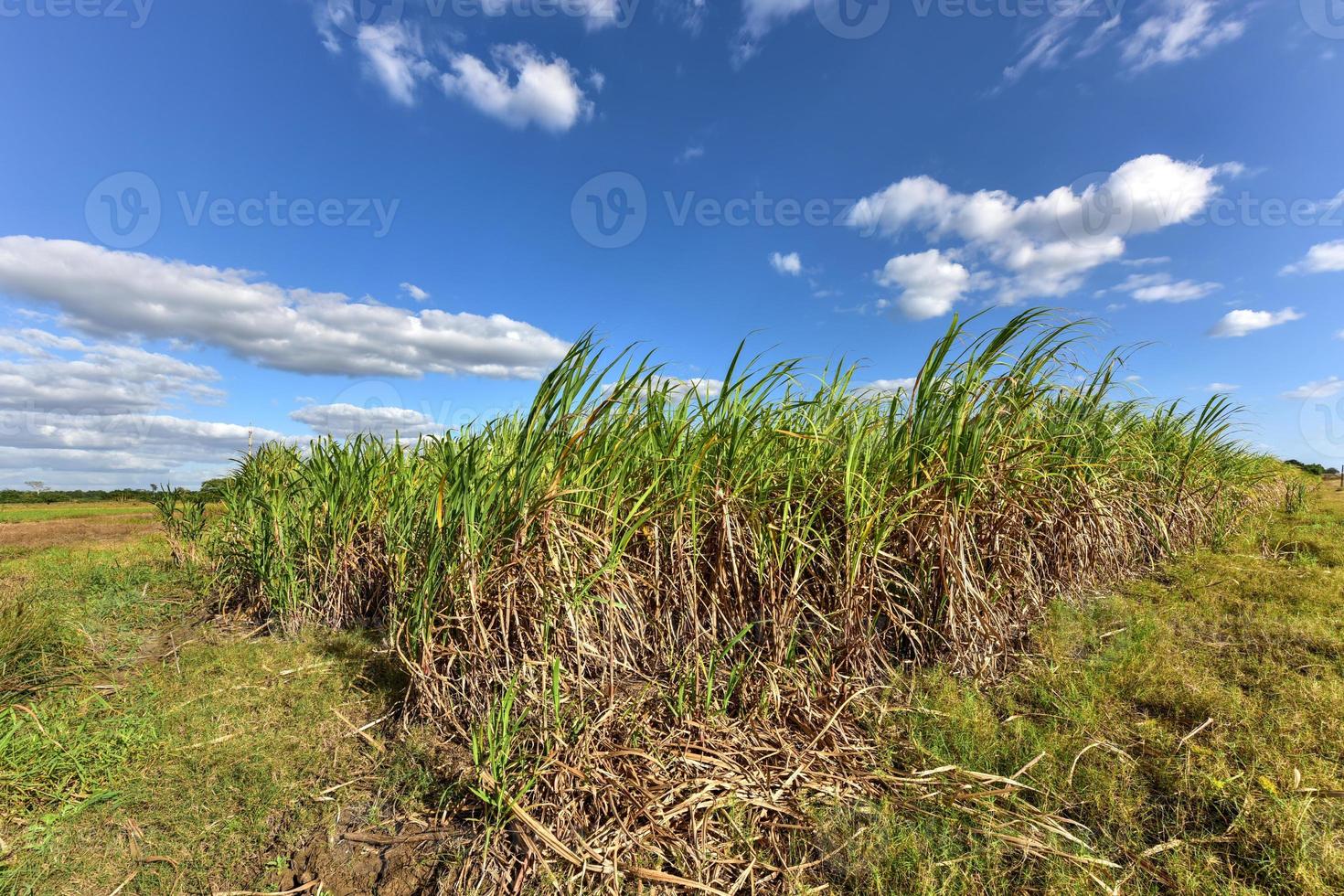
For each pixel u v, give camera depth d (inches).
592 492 120.4
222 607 188.1
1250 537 231.5
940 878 72.1
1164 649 128.4
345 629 170.7
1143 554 199.6
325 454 185.9
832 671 112.0
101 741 105.3
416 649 115.9
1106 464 172.4
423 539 128.5
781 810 83.5
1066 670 120.1
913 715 104.9
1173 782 85.9
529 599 113.0
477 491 112.5
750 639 121.2
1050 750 94.3
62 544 325.1
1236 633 139.3
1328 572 180.2
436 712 112.0
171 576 232.5
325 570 175.6
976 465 125.0
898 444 130.6
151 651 160.1
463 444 127.8
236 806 92.1
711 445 124.9
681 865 73.9
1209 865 71.7
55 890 76.1
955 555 120.5
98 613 184.5
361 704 122.4
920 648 124.9
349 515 175.0
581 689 103.7
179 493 243.8
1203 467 227.6
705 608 124.0
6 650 126.4
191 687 133.6
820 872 74.3
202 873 78.7
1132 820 80.0
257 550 179.6
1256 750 91.7
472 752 96.3
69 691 126.2
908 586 118.9
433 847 81.2
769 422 130.5
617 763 89.4
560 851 74.0
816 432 133.6
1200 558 199.6
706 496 128.9
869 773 91.5
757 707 103.9
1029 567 141.4
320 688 130.8
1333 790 82.0
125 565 250.8
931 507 124.3
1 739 98.0
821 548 123.8
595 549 121.6
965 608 123.1
